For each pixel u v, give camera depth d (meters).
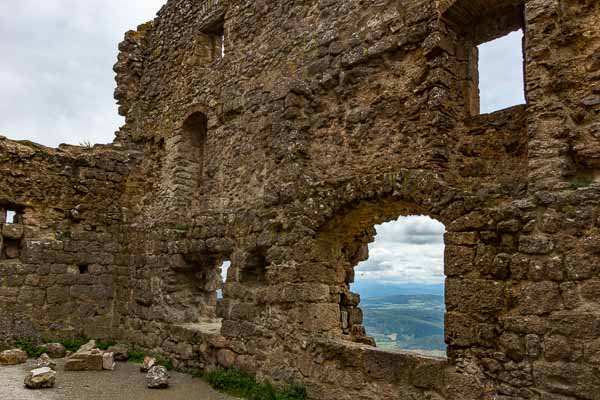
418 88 5.67
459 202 5.02
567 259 4.16
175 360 8.58
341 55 6.71
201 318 9.45
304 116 7.04
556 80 4.45
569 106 4.39
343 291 6.80
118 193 11.43
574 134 4.31
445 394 4.81
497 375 4.47
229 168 8.43
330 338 6.31
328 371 5.96
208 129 9.17
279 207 7.05
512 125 5.12
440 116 5.38
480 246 4.79
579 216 4.14
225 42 9.20
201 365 8.02
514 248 4.58
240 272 7.56
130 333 10.14
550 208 4.32
